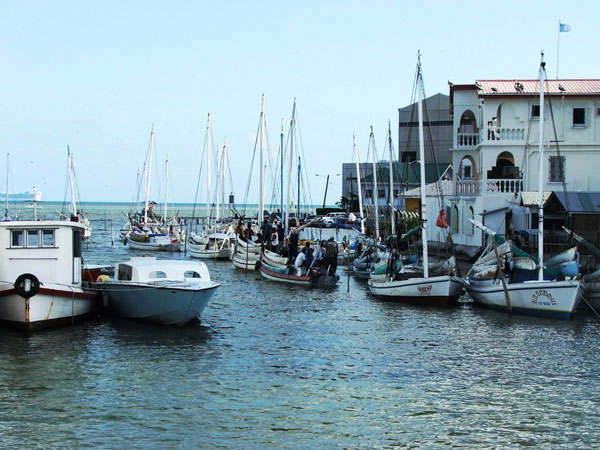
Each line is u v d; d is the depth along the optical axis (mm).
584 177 46844
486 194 46500
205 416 16297
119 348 22609
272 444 14688
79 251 26812
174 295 25062
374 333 25562
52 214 141875
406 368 20656
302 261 40906
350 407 17078
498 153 47469
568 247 34250
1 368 20031
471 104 52781
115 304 27188
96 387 18359
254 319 28281
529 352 22672
